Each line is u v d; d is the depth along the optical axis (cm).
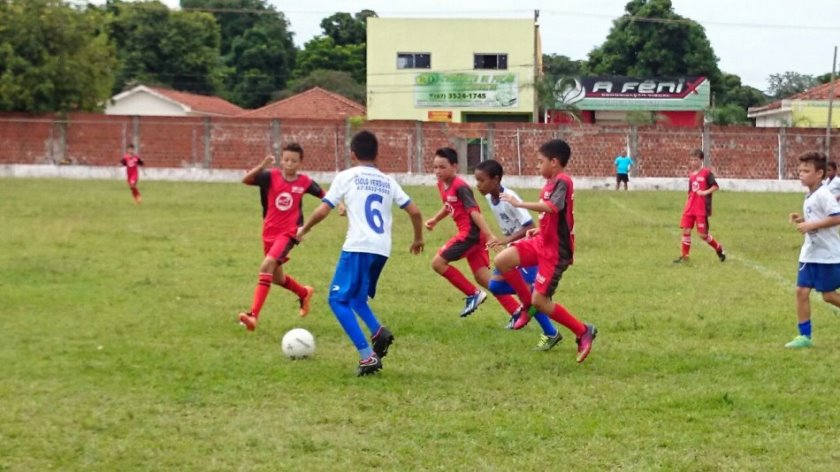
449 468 546
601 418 643
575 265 1484
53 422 618
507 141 4241
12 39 4275
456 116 5738
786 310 1078
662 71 6869
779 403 679
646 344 888
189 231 1898
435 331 944
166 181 3941
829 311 1071
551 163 789
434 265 990
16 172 4088
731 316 1035
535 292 793
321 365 784
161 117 4222
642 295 1186
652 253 1670
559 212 776
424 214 2456
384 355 766
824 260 859
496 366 794
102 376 734
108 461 550
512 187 4034
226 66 7794
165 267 1371
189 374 746
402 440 593
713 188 1530
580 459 563
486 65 5706
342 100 5894
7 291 1120
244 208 2512
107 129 4212
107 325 931
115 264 1388
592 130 4244
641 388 722
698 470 547
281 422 626
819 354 843
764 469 548
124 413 641
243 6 8225
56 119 4188
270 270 923
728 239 1945
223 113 6144
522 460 560
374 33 5700
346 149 4234
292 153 947
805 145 4200
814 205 858
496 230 2050
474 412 655
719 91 7050
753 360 819
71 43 4409
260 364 783
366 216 764
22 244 1603
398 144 4238
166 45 6900
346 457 562
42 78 4291
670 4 6888
